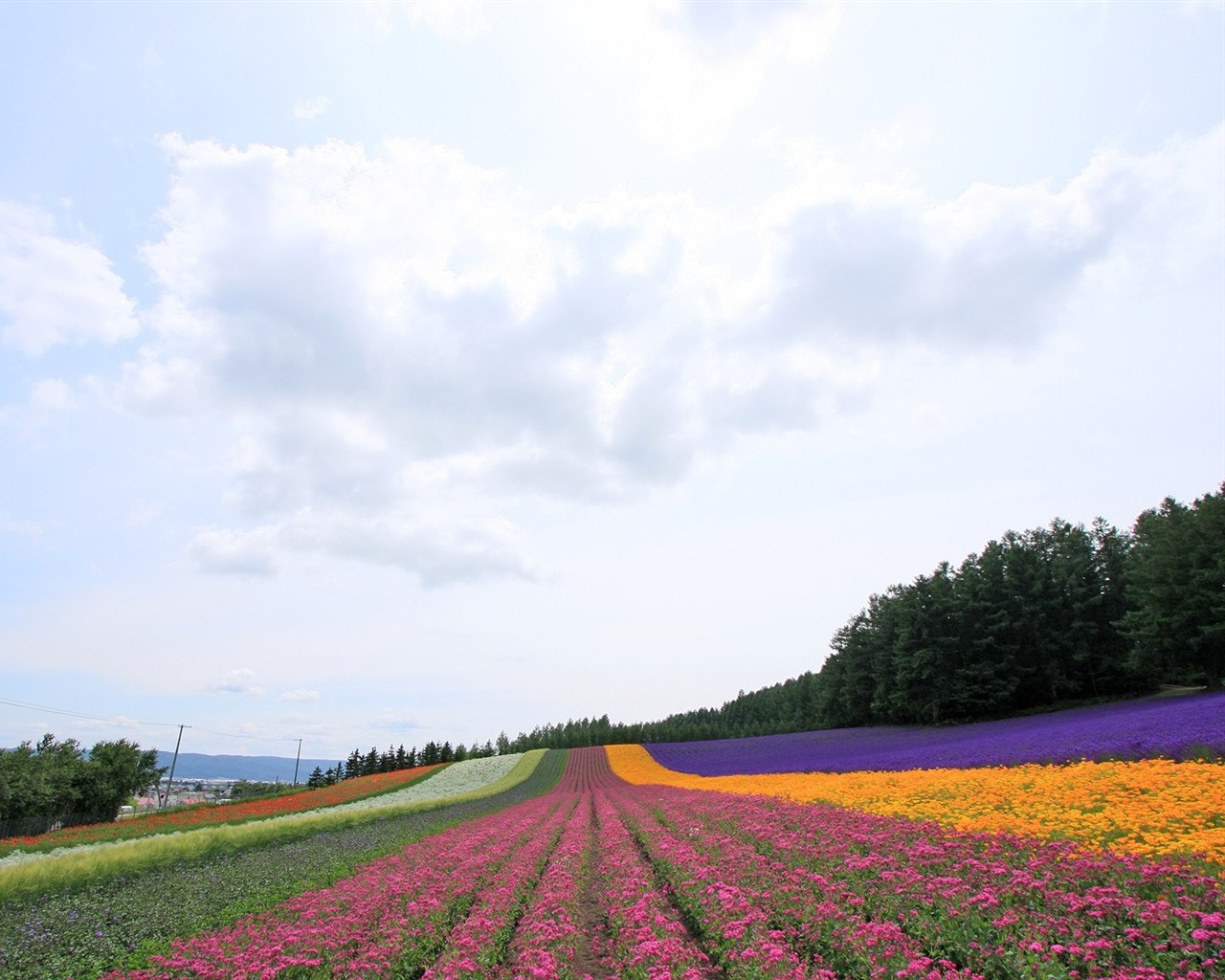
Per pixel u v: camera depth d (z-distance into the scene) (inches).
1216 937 270.7
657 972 323.6
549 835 916.0
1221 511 1736.0
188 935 468.4
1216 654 1723.7
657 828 880.3
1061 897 342.6
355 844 921.5
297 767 5403.5
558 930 416.5
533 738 5590.6
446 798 1946.4
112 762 2427.4
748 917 386.0
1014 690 2284.7
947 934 328.5
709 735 4493.1
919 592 2493.8
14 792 1903.3
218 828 1016.9
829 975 298.7
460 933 428.1
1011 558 2461.9
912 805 754.8
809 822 720.3
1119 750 853.2
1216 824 473.4
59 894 603.5
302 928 445.7
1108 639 2305.6
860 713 2918.3
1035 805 634.8
